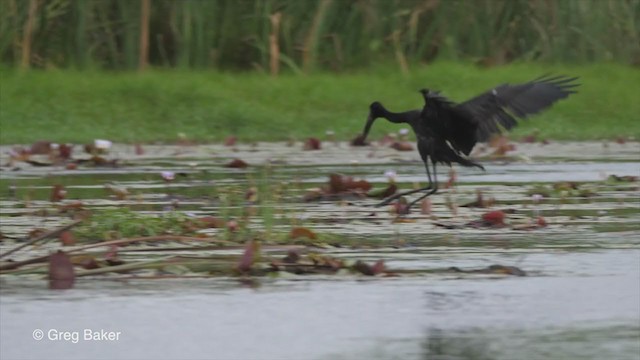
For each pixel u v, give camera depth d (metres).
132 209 33.47
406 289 23.69
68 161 47.66
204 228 30.55
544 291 23.48
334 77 63.50
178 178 42.19
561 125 61.12
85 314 21.62
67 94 59.16
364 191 37.25
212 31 65.25
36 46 63.97
